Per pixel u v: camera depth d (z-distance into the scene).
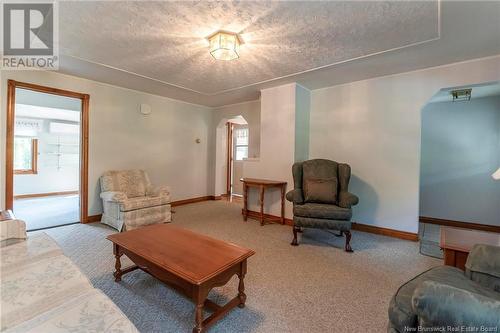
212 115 5.84
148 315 1.62
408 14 1.90
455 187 4.01
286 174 3.84
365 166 3.57
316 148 4.05
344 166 3.26
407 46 2.46
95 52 2.66
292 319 1.60
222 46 2.21
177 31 2.20
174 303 1.75
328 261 2.49
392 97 3.34
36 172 6.45
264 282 2.06
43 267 1.34
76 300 1.04
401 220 3.28
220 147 5.90
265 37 2.29
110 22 2.05
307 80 3.59
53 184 6.75
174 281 1.53
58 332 0.84
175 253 1.65
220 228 3.58
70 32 2.22
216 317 1.51
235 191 6.89
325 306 1.74
